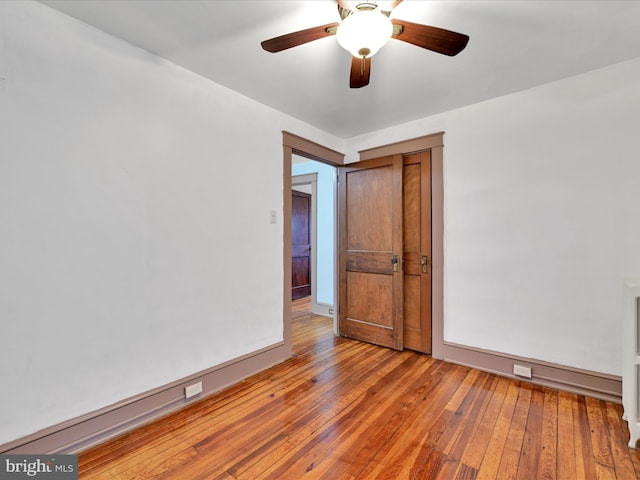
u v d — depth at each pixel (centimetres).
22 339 145
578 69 213
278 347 275
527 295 239
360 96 251
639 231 201
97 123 169
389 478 142
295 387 231
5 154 141
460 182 272
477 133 263
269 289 268
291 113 285
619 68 206
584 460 153
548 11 156
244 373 245
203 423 186
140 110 187
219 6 153
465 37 138
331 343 332
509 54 194
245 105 249
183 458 156
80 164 163
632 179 203
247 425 183
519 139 243
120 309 177
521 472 145
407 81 227
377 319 325
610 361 209
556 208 228
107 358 172
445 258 281
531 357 237
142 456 157
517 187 244
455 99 257
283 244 282
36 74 149
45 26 152
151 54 192
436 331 287
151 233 191
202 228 219
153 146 193
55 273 154
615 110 208
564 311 225
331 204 450
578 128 220
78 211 162
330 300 452
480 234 261
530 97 238
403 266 310
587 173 217
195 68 210
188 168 211
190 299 211
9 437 141
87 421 163
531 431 176
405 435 173
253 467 150
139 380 185
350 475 144
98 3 150
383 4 135
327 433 176
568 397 213
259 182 261
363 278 337
